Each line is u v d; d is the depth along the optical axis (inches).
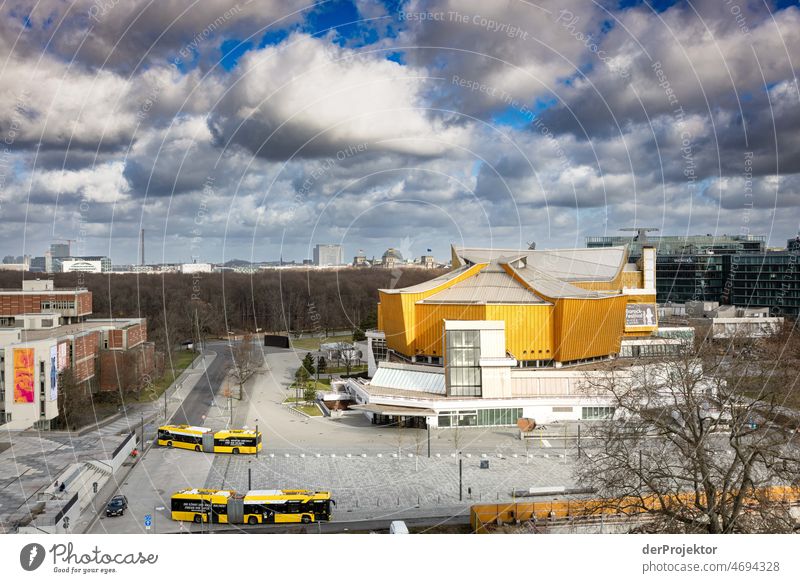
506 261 5265.8
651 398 2336.4
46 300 5684.1
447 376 4387.3
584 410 4330.7
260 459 3543.3
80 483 3009.4
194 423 4372.5
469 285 5093.5
